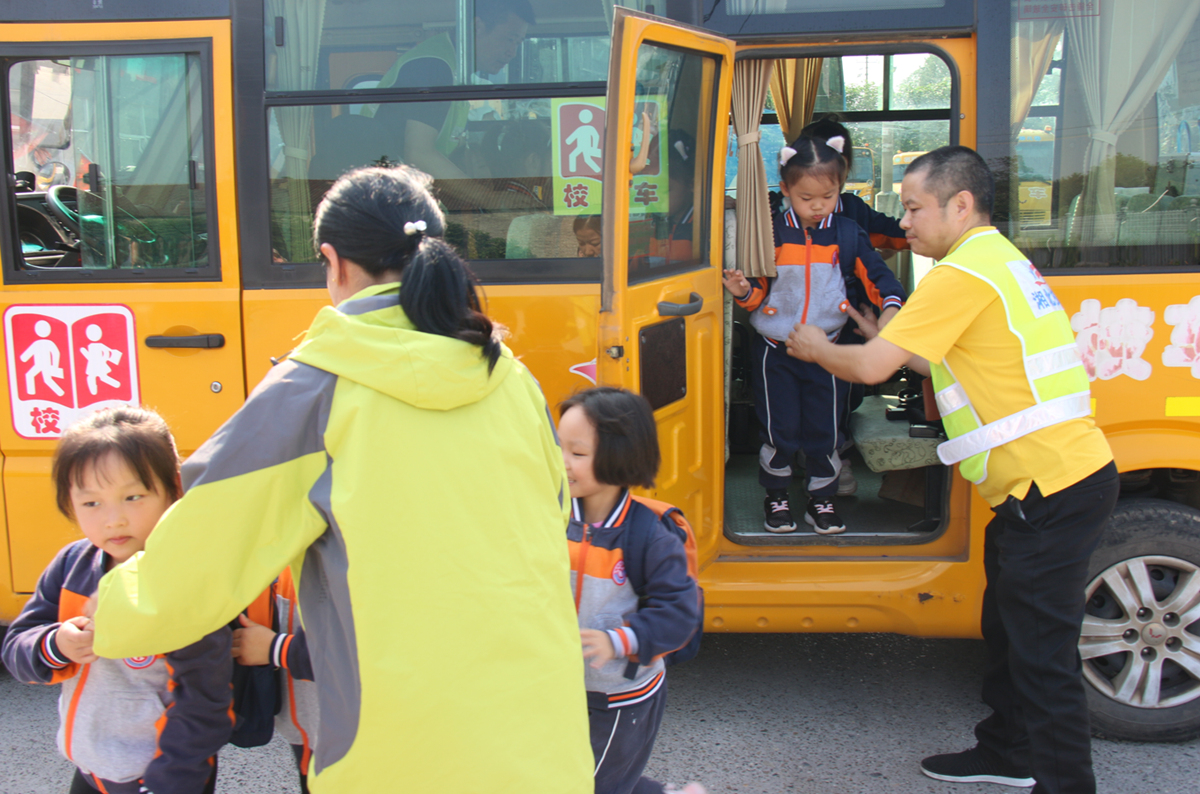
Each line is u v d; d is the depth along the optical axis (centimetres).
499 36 284
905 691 336
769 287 338
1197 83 288
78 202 296
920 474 355
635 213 269
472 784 126
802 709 323
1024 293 236
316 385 129
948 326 238
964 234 250
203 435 296
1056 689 232
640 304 264
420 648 126
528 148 286
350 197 140
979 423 242
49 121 295
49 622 174
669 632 178
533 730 132
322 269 291
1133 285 288
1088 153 291
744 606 314
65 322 296
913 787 274
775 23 299
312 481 129
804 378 334
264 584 128
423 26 285
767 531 341
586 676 182
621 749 188
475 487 133
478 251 290
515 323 288
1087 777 233
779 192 371
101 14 289
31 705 328
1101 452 234
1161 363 289
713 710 323
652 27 244
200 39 287
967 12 294
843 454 406
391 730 125
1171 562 292
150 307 293
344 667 130
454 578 129
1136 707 297
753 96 314
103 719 167
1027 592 235
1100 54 289
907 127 443
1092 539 232
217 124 288
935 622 309
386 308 135
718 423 320
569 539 189
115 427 166
